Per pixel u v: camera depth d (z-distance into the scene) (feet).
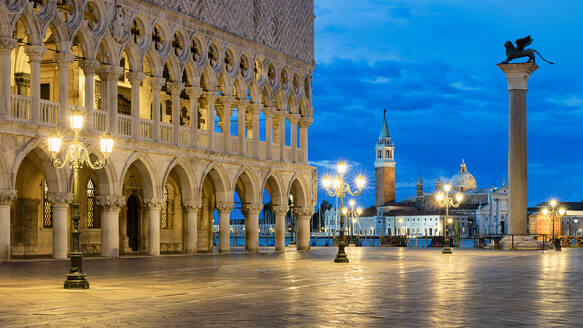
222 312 59.00
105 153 84.69
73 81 159.43
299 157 212.02
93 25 141.59
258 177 191.83
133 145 150.20
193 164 168.55
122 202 147.54
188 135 168.25
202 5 169.89
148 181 157.07
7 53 124.16
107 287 80.89
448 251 195.42
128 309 60.85
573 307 63.46
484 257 171.53
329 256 169.37
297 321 53.98
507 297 72.02
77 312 58.75
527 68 227.20
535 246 230.68
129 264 125.18
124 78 177.17
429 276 102.32
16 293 73.36
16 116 126.72
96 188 168.45
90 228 168.04
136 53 151.43
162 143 157.89
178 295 72.43
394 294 74.64
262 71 192.65
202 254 172.96
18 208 153.58
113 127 145.07
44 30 129.49
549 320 54.95
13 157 125.59
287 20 202.90
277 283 87.81
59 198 134.82
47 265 117.80
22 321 53.72
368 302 66.80
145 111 181.16
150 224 157.79
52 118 132.98
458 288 82.38
